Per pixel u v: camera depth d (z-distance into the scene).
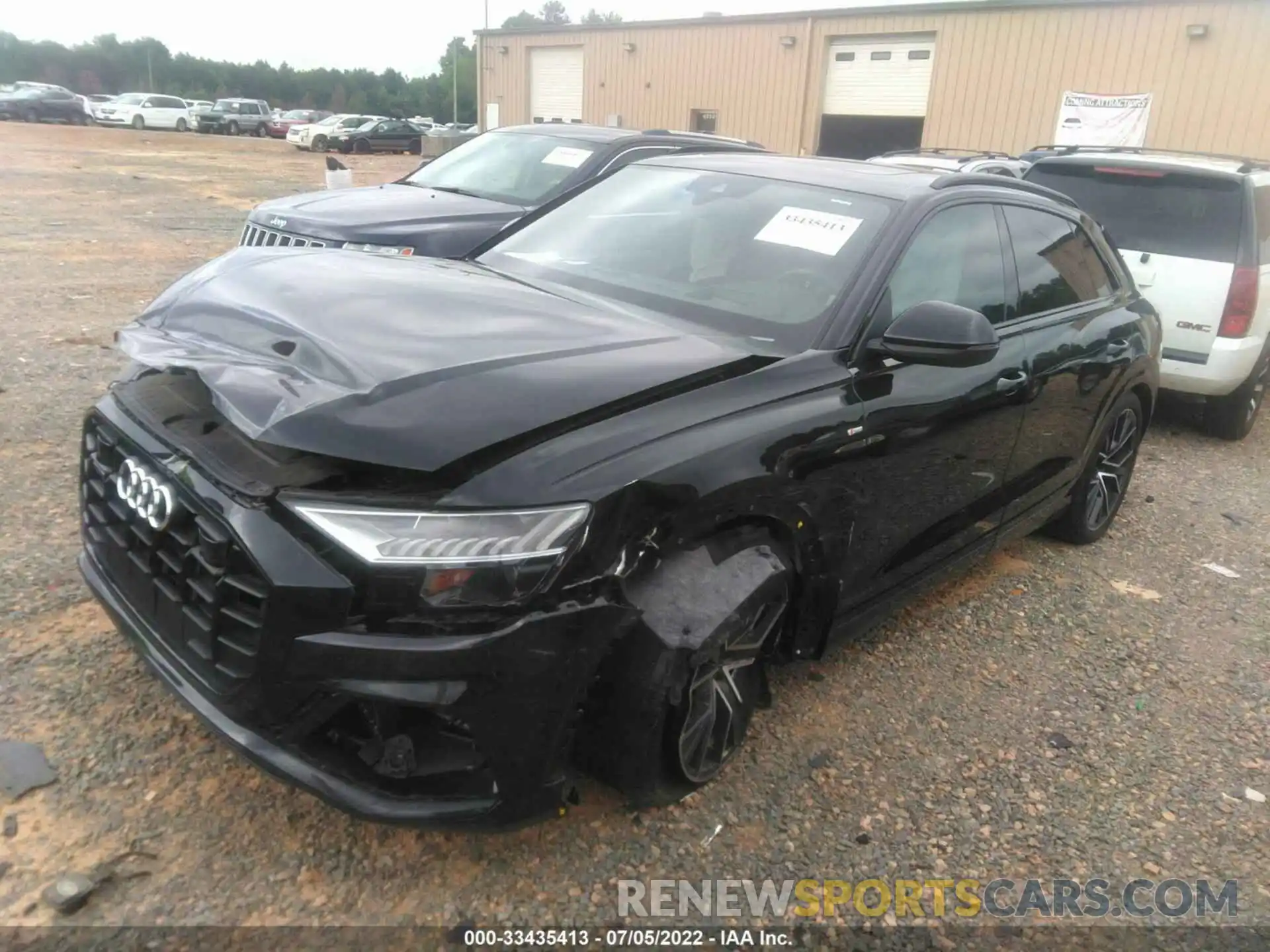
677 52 27.08
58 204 15.41
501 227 6.97
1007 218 4.07
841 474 3.00
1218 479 6.48
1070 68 20.64
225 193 19.06
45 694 3.03
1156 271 6.84
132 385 2.86
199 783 2.74
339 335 2.54
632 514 2.37
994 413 3.72
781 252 3.44
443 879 2.52
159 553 2.47
